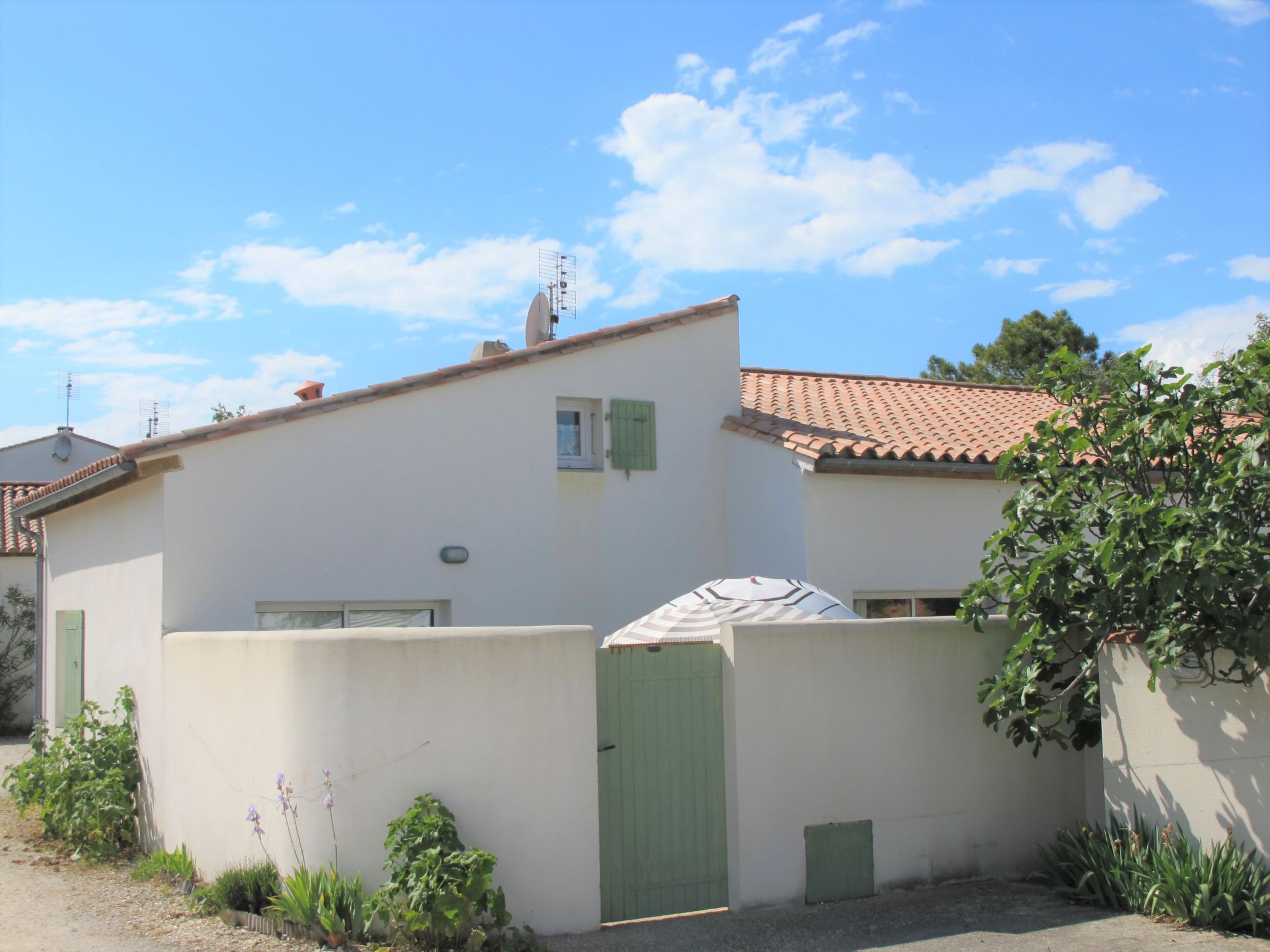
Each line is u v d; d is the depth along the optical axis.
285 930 7.12
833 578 12.25
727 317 14.12
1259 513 7.84
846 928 7.72
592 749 7.80
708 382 13.88
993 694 9.14
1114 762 8.80
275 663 7.68
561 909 7.55
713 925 7.80
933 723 9.12
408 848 7.00
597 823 7.76
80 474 11.50
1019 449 9.08
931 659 9.18
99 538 12.27
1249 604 7.66
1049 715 9.60
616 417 13.09
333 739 7.32
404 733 7.34
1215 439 8.28
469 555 11.85
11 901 8.34
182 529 10.18
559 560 12.48
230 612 10.34
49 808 10.61
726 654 8.43
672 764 8.27
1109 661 8.82
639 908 8.02
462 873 6.86
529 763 7.57
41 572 15.64
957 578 12.99
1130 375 8.68
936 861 8.97
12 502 23.72
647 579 13.05
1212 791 7.99
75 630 13.17
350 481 11.19
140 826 10.27
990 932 7.61
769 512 12.87
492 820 7.43
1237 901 7.51
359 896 7.02
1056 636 9.12
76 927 7.52
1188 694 8.19
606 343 13.08
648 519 13.17
